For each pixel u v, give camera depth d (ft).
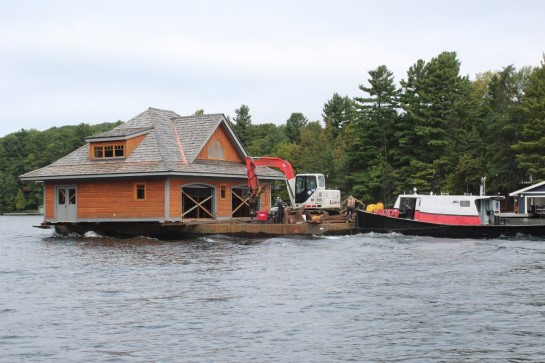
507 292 59.57
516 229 118.52
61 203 145.79
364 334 44.83
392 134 240.32
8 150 472.03
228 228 128.57
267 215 138.10
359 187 237.45
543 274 71.15
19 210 441.27
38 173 144.87
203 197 148.05
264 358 39.60
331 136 375.66
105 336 45.24
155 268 81.66
